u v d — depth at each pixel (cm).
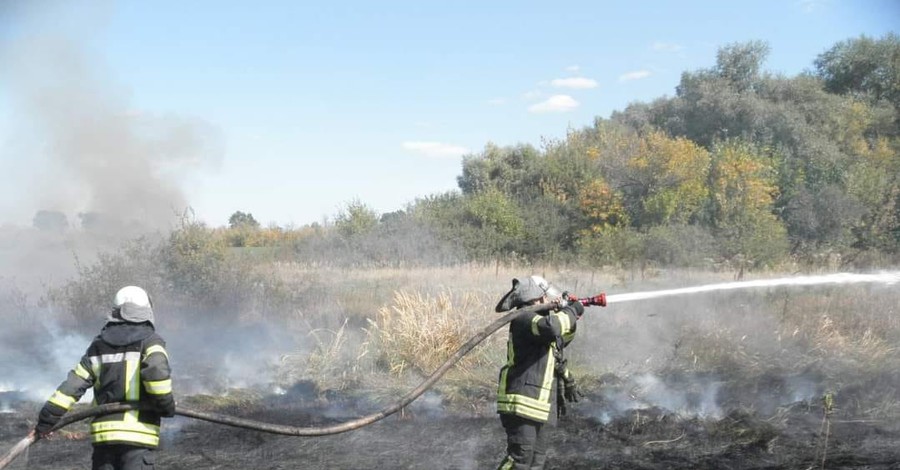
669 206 2472
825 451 655
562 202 2797
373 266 2231
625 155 2969
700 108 4241
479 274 1933
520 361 540
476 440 726
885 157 3491
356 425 520
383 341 1040
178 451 691
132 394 460
